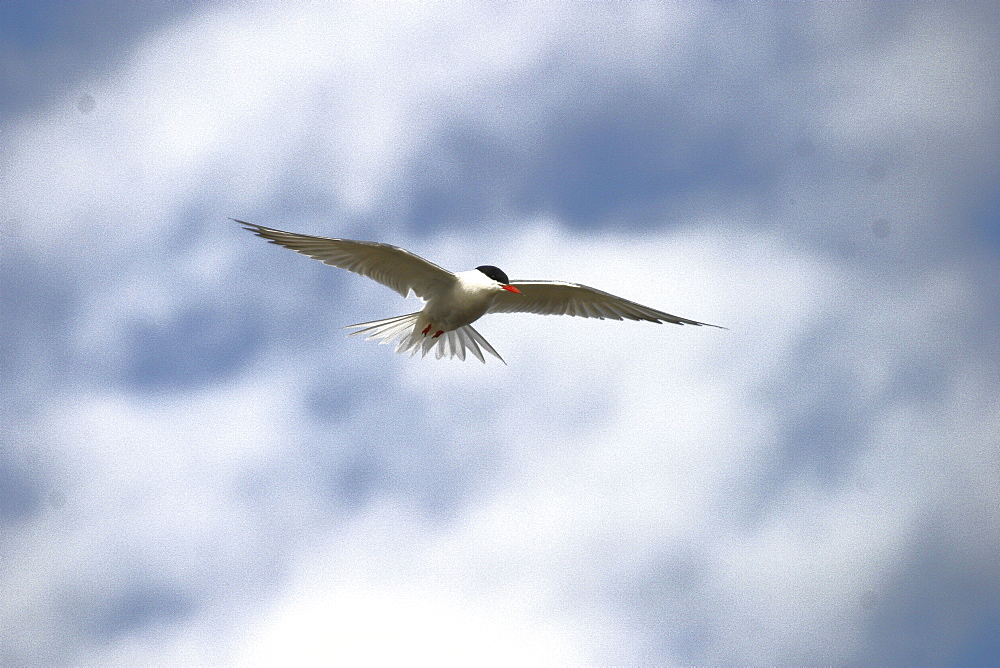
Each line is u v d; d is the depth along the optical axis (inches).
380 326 515.2
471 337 519.8
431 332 510.3
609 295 507.8
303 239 464.4
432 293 500.4
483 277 497.0
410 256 476.7
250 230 450.3
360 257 483.2
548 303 526.6
